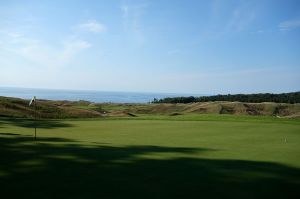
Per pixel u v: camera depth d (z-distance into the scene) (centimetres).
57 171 1066
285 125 2806
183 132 2355
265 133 2294
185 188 918
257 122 3053
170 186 932
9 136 1945
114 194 853
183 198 839
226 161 1282
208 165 1202
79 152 1404
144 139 1966
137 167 1148
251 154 1450
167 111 9625
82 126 2811
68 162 1199
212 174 1073
